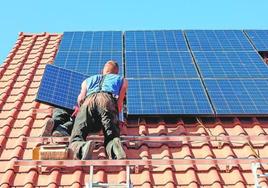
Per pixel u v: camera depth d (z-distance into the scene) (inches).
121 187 256.2
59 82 367.6
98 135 337.7
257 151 334.0
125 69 427.2
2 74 467.5
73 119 343.0
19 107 392.8
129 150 331.9
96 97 309.3
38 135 346.0
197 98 382.6
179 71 427.2
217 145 339.6
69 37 514.9
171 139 314.3
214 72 426.6
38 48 542.0
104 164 270.4
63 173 300.0
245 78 416.2
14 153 317.1
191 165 310.8
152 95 384.5
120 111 332.5
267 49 481.4
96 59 448.8
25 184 283.7
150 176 298.7
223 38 512.4
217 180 292.7
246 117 376.5
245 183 295.4
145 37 515.8
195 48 484.1
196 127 367.2
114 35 525.0
